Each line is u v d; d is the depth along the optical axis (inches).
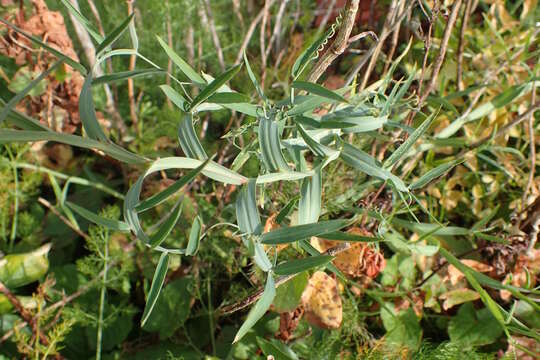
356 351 31.4
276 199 31.0
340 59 41.1
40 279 33.1
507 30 39.4
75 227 32.4
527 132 34.7
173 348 32.7
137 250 34.9
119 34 15.3
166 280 35.3
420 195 32.0
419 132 21.2
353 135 30.8
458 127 32.3
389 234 30.5
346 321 30.5
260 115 18.9
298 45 42.6
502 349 32.3
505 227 31.9
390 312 31.7
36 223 37.5
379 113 23.1
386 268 33.7
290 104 19.0
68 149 39.9
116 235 34.8
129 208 15.1
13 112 15.6
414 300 32.8
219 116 40.4
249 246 15.9
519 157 33.9
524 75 35.4
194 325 34.5
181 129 16.2
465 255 32.8
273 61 44.8
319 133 21.3
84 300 33.8
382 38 27.5
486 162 36.1
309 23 45.7
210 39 43.2
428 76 35.1
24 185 35.3
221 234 33.0
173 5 39.6
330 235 17.0
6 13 34.4
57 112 37.6
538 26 34.4
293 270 15.9
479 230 27.9
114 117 39.4
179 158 15.3
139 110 43.6
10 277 32.2
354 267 28.6
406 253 32.3
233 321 33.6
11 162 33.8
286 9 47.1
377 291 32.9
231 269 32.5
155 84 42.7
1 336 31.2
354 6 18.8
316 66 21.6
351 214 32.8
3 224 35.0
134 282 36.5
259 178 16.2
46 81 35.7
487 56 35.5
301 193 18.1
